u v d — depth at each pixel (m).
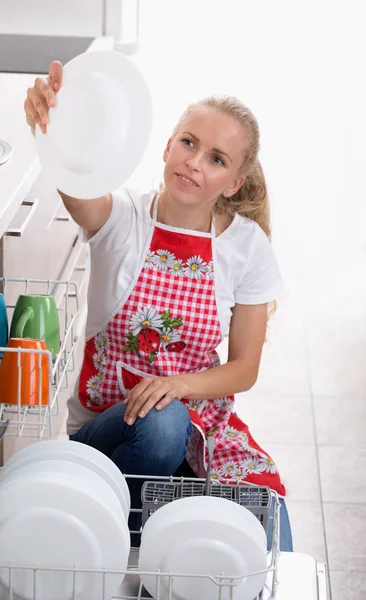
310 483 2.92
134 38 3.78
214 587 1.20
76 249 3.14
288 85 6.68
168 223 1.79
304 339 4.18
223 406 1.91
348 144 6.71
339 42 6.62
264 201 1.91
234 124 1.68
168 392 1.65
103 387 1.82
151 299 1.78
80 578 1.18
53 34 3.65
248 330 1.93
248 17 6.52
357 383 3.74
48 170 1.48
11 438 2.20
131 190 1.85
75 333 2.96
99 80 1.44
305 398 3.56
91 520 1.17
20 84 2.82
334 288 4.90
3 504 1.17
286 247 5.50
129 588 1.28
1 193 1.78
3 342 1.64
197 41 6.46
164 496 1.37
